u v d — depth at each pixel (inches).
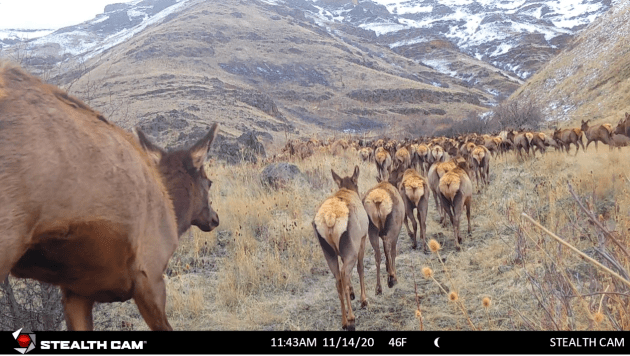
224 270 305.0
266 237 361.7
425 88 7071.9
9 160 107.3
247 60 7313.0
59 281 134.7
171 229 158.6
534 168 572.7
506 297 245.8
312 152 829.8
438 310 245.8
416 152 733.3
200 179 215.2
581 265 255.6
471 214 437.4
